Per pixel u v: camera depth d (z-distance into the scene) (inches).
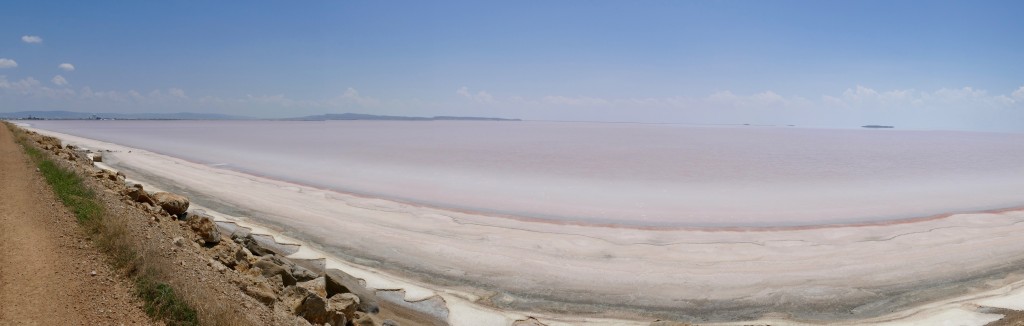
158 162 1433.3
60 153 973.2
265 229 655.8
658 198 1071.6
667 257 610.2
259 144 2687.0
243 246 507.8
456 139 3533.5
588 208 945.5
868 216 896.9
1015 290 501.7
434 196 1037.8
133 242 313.6
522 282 514.0
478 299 467.8
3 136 997.8
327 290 422.9
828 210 954.1
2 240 309.6
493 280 516.7
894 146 3299.7
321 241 622.2
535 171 1519.4
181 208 593.3
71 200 397.7
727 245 668.1
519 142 3203.7
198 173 1218.6
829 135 6264.8
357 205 872.9
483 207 928.3
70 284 261.7
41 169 539.8
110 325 234.7
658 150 2556.6
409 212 832.3
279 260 465.1
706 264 585.6
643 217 870.4
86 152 1433.3
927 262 592.4
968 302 474.3
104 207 386.6
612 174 1466.5
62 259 287.4
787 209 961.5
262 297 333.1
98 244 310.3
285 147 2459.4
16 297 244.8
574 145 2925.7
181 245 380.2
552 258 593.3
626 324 426.0
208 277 325.7
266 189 1005.2
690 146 2997.0
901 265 582.2
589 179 1353.3
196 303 268.5
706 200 1055.6
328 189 1082.7
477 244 639.1
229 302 295.1
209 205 781.9
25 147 810.8
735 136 5182.1
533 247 634.8
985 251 634.8
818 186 1269.7
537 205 964.6
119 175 801.6
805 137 5211.6
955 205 1011.9
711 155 2253.9
